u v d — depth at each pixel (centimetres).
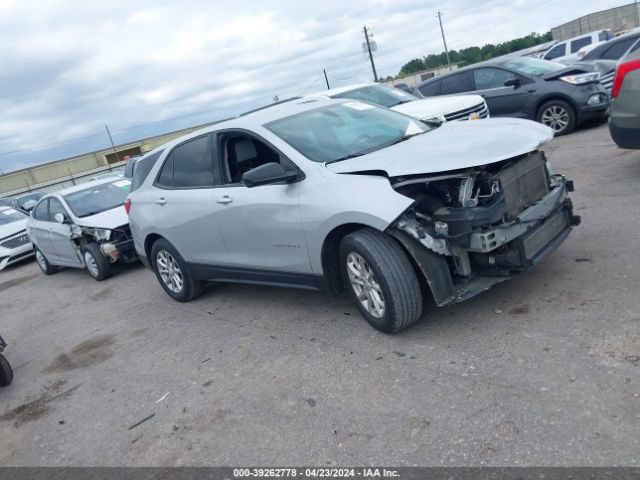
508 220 400
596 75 1077
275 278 515
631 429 276
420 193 408
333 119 523
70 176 5541
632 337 351
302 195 451
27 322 812
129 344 589
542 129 444
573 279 450
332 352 440
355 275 440
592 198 648
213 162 554
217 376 455
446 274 399
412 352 406
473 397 334
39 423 461
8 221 1479
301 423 357
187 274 637
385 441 318
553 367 342
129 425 415
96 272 945
